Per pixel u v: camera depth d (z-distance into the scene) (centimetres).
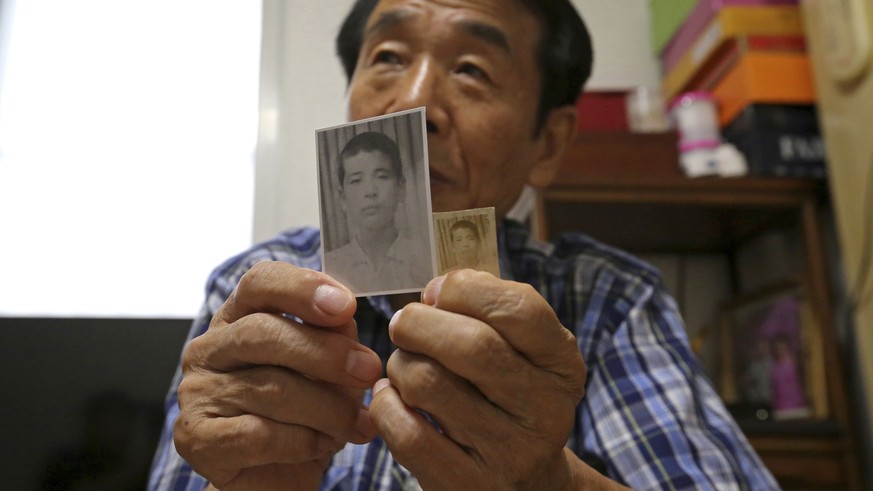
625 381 80
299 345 47
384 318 84
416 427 44
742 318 146
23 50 146
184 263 141
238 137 144
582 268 93
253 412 49
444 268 49
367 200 51
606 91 141
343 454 75
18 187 141
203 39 144
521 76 80
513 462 44
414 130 50
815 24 133
